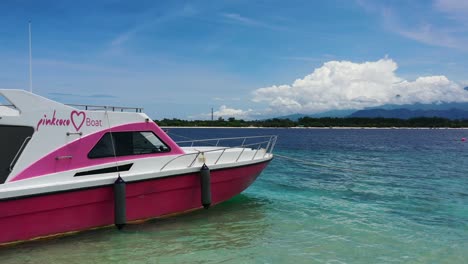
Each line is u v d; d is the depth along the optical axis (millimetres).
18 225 7121
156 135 9133
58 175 7570
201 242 8266
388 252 7820
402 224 9938
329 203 12359
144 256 7402
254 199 12852
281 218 10375
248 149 11320
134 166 8641
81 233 8023
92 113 8133
